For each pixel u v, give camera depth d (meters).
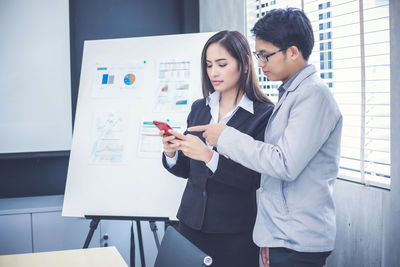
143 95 2.23
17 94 2.81
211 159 1.33
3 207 2.58
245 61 1.48
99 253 1.32
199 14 3.12
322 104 1.08
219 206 1.47
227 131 1.19
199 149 1.32
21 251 2.55
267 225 1.19
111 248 1.37
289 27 1.13
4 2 2.76
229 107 1.54
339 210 1.68
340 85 1.71
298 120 1.08
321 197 1.11
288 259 1.13
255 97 1.51
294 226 1.12
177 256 1.12
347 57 1.66
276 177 1.11
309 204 1.11
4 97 2.80
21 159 2.91
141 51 2.30
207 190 1.50
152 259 2.69
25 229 2.55
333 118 1.09
